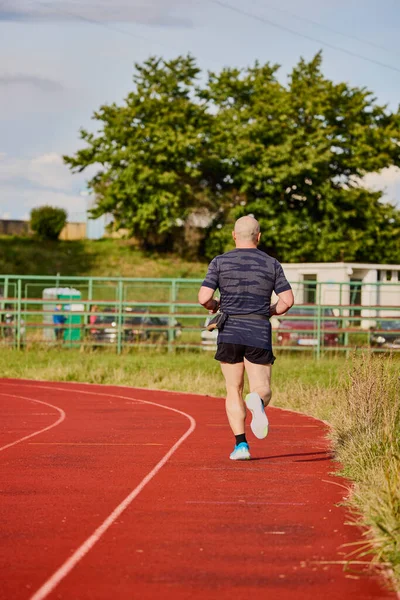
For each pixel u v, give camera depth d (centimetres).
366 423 1478
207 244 9800
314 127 9688
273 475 1284
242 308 1293
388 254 9762
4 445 1677
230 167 9650
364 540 877
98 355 4534
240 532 922
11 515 1012
